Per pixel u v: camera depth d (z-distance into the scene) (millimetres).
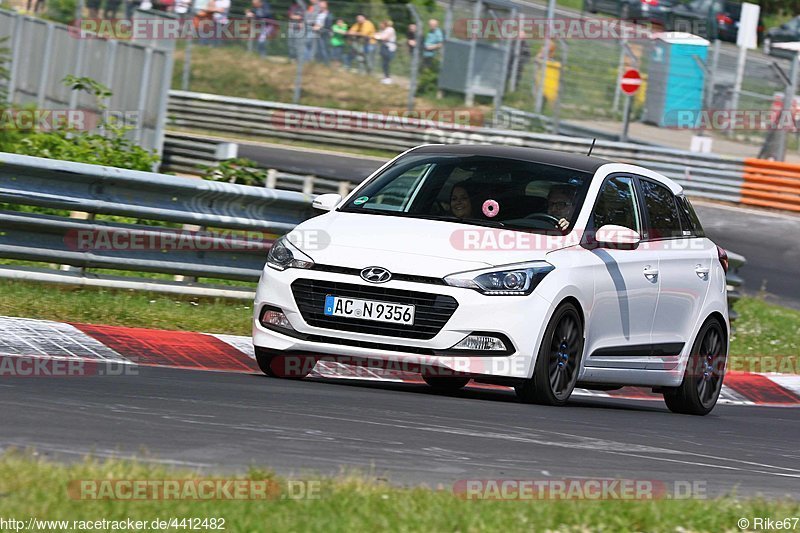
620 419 28344
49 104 81375
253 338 28531
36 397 21797
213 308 38406
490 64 112562
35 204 35812
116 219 43094
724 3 128875
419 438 21344
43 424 19125
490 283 27078
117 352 30578
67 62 79812
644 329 31719
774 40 148875
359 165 98562
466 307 26750
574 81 115250
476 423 24016
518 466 19656
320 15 117188
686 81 115812
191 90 117375
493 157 31297
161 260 38156
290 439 19938
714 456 23859
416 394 28719
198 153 86375
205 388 25578
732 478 21250
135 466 15766
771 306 61125
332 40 117375
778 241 87438
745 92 114375
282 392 26125
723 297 35312
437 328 26797
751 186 101500
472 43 112688
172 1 113500
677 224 34219
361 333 27141
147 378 26547
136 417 20672
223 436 19625
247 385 26906
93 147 56094
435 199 29703
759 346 50031
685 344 33562
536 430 24000
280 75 118250
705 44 115312
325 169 93312
